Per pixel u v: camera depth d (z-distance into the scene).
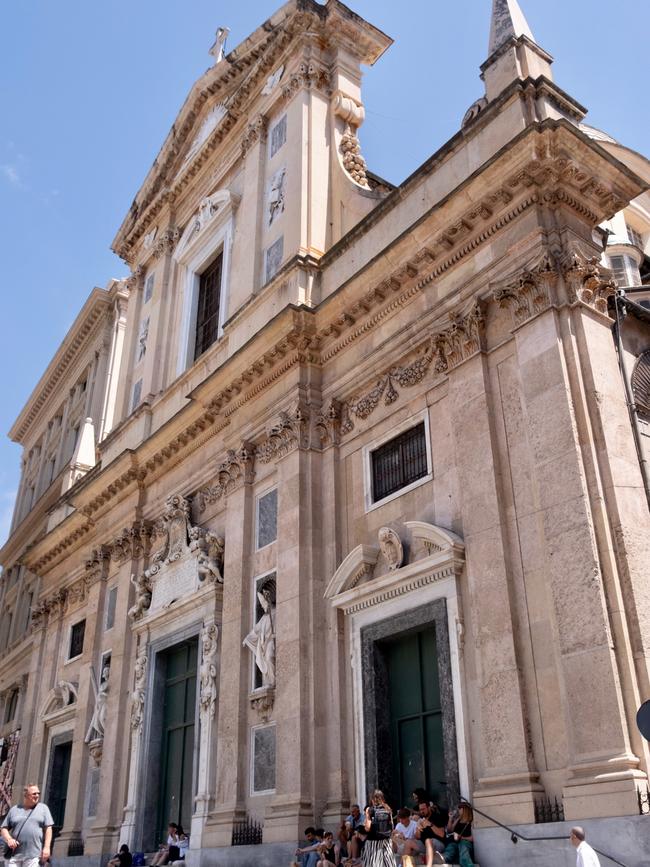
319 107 21.72
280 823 14.34
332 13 22.38
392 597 14.33
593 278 13.15
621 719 10.21
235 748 16.41
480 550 12.78
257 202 22.16
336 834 13.78
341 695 14.93
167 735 20.34
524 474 12.69
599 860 9.70
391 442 15.86
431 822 11.71
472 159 15.42
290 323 17.69
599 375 12.44
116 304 37.31
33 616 30.77
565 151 13.50
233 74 25.91
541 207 13.70
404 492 15.03
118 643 22.73
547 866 10.23
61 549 29.28
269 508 18.06
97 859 20.22
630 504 11.62
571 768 10.47
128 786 20.55
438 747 13.25
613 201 14.10
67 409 41.72
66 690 26.31
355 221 19.66
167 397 24.52
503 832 10.91
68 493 31.25
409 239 15.66
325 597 15.64
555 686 11.27
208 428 21.08
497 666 11.91
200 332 25.16
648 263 19.97
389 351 16.14
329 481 16.80
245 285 21.41
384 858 11.19
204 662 18.55
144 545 23.45
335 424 17.23
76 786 22.89
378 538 15.17
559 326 12.83
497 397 13.57
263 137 23.17
